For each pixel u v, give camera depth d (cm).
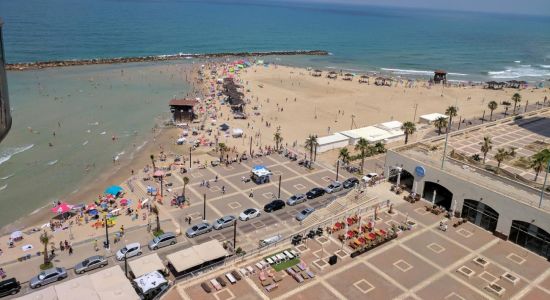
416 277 5984
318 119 16338
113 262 6944
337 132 14412
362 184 9069
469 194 7475
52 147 12369
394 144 13450
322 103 18800
